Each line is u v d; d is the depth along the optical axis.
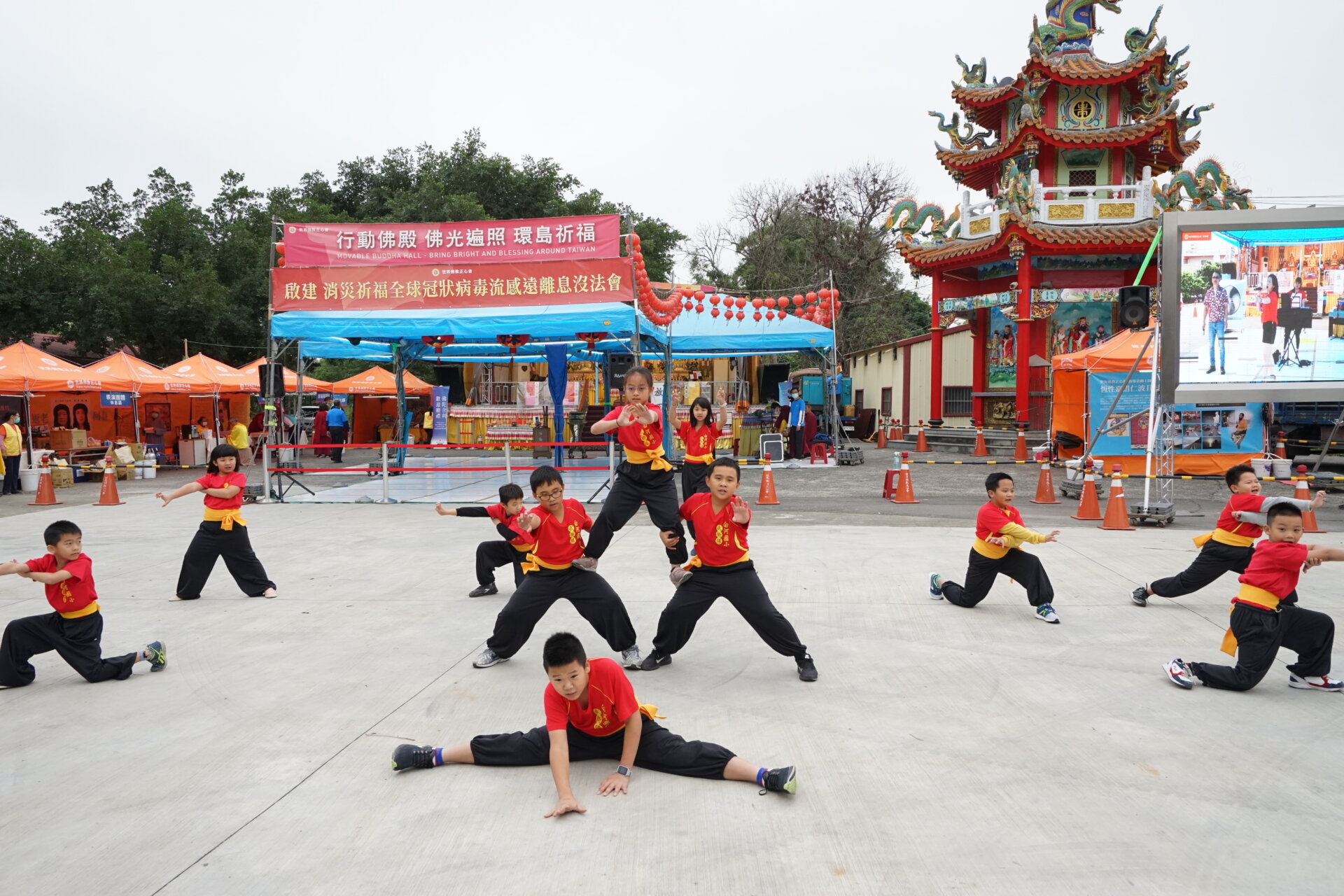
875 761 3.99
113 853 3.23
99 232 31.91
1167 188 23.36
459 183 37.19
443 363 27.03
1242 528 6.12
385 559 9.13
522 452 22.98
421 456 24.33
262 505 13.98
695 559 5.18
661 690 5.00
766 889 2.95
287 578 8.23
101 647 5.97
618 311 13.19
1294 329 9.80
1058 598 7.07
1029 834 3.31
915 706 4.69
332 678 5.27
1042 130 24.16
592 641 6.12
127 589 7.79
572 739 3.92
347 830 3.40
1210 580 6.34
